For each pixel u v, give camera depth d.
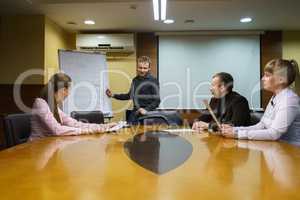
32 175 0.96
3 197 0.75
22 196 0.75
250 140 1.81
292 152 1.38
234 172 1.00
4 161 1.18
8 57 4.48
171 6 3.94
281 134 1.79
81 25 5.03
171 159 1.22
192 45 5.52
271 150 1.44
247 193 0.78
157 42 5.55
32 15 4.41
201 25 5.04
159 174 0.97
